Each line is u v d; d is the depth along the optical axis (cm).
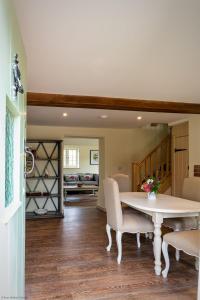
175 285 245
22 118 184
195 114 477
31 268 283
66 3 147
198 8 154
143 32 181
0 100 104
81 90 328
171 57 225
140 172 658
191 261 304
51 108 429
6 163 136
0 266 105
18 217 169
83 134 655
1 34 105
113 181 314
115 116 505
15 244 155
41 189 619
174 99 378
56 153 632
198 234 251
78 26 172
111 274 269
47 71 258
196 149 496
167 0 146
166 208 274
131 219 316
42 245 367
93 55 220
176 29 178
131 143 691
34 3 146
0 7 103
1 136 107
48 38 188
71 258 315
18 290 173
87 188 945
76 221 531
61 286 242
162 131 719
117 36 187
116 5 150
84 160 1116
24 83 194
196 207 280
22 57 179
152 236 402
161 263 290
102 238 404
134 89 324
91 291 232
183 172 577
